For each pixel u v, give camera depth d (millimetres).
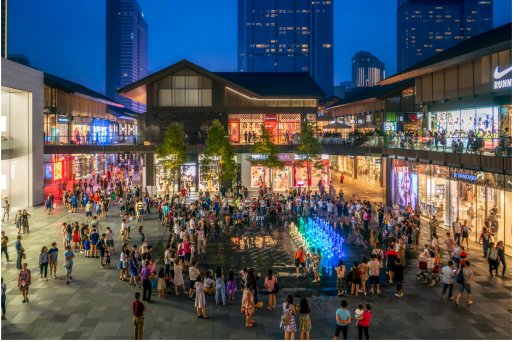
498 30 31844
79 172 54406
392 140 35812
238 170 37844
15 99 36688
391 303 16062
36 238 25641
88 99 56781
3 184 36562
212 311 15414
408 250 23625
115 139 44219
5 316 14727
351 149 39750
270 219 31812
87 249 22172
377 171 50188
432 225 22062
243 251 23094
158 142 44219
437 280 18062
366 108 57500
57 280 18531
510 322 14258
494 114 29375
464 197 26000
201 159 38906
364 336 13266
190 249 20672
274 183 44469
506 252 21938
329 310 15438
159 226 29250
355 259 21641
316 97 45375
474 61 30766
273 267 20438
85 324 14133
